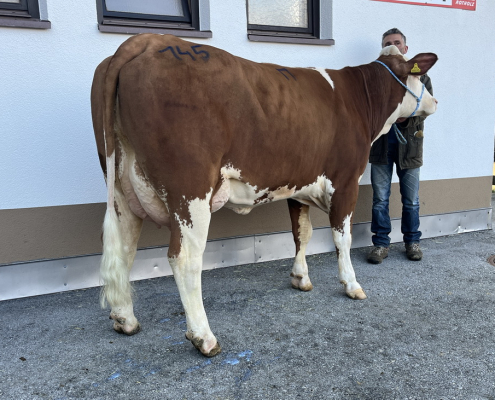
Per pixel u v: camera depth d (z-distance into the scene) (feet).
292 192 9.46
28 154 10.80
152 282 11.95
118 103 7.34
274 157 8.47
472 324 9.15
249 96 7.86
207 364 7.63
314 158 9.37
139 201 8.04
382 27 14.65
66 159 11.19
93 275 11.64
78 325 9.29
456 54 15.93
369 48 14.57
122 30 11.30
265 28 13.57
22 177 10.80
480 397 6.61
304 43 13.50
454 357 7.80
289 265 13.34
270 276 12.34
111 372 7.39
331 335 8.68
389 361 7.68
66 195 11.28
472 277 12.05
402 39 13.41
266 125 8.15
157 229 12.26
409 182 13.53
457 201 16.74
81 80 11.15
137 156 7.39
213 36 12.43
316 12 14.17
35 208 10.98
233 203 8.68
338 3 13.87
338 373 7.29
